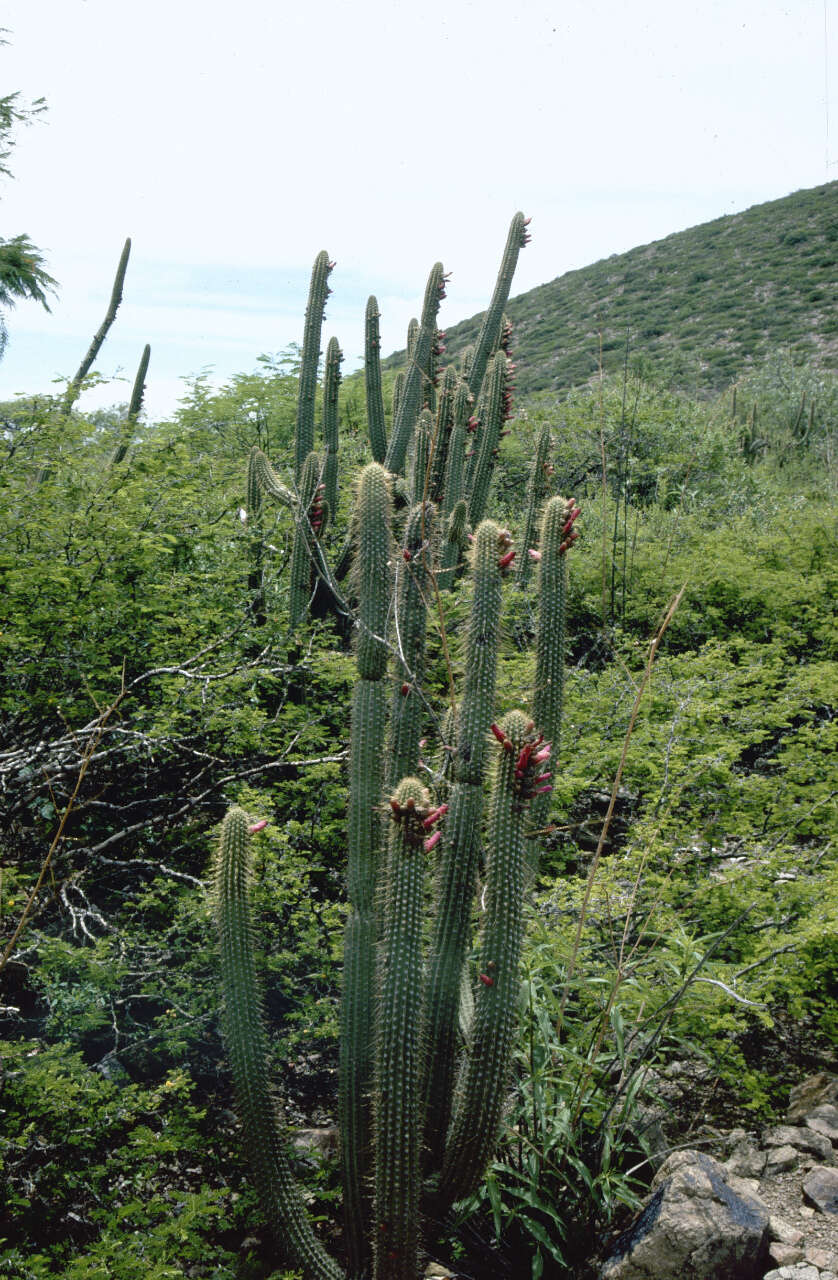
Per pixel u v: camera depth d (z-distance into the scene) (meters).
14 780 4.84
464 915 3.01
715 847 5.43
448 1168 2.93
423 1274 3.06
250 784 5.52
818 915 4.23
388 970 2.67
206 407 11.02
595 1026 3.81
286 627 6.49
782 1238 3.22
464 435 6.73
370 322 7.89
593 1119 3.49
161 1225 3.07
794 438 19.62
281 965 4.38
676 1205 3.09
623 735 6.29
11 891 4.44
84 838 4.79
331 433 7.59
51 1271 3.04
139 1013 4.43
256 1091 2.99
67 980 4.20
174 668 5.02
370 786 3.27
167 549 6.20
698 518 11.77
